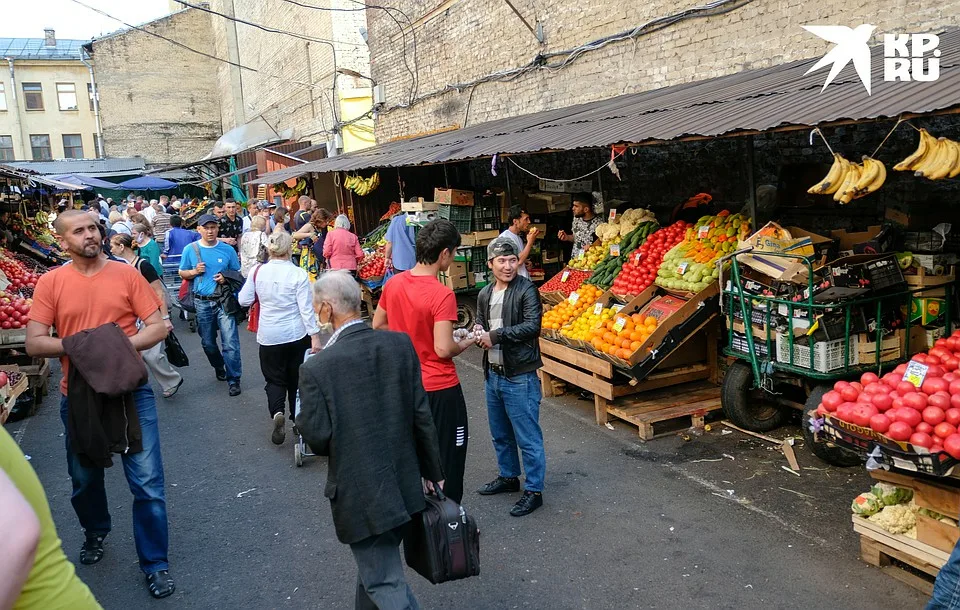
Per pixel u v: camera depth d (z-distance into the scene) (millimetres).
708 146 8109
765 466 5180
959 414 3295
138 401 3912
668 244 6867
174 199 32094
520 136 7750
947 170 3578
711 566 3938
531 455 4645
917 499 3559
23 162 36594
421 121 15422
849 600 3543
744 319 5410
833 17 6805
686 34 8516
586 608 3643
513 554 4215
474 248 9797
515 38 11734
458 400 3959
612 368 6023
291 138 24547
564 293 7734
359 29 20016
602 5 9773
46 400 7984
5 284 9336
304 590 3959
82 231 3805
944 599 2711
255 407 7410
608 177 9750
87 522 4309
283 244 5941
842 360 4945
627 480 5121
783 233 5508
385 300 4004
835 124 3920
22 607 1652
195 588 4039
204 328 8195
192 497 5281
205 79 40188
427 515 3004
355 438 2887
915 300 5082
